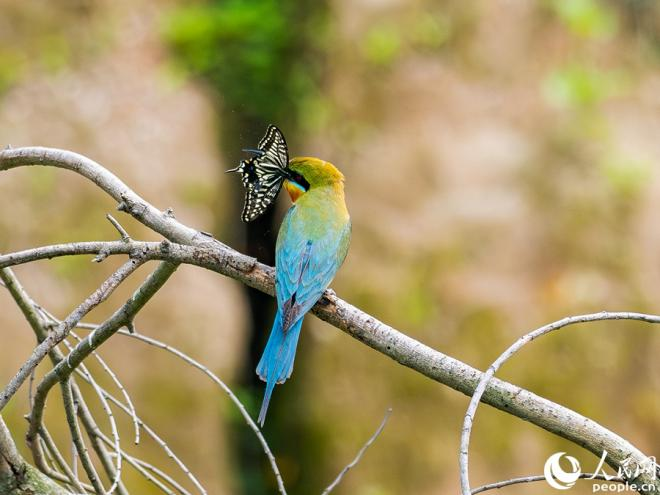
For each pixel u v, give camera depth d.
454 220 14.50
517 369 13.88
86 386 11.78
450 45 15.59
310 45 15.39
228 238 13.79
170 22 14.80
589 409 13.80
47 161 5.25
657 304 14.27
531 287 14.32
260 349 14.61
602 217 14.62
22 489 4.60
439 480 13.69
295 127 15.00
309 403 14.07
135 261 4.40
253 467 13.71
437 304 14.09
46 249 4.27
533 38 15.77
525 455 13.58
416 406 13.98
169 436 12.30
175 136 13.76
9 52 13.43
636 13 16.33
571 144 15.02
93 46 13.96
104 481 10.12
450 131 15.05
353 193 14.61
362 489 13.62
